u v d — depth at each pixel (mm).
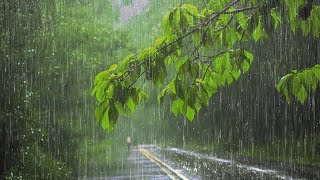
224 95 31031
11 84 13773
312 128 26234
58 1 20141
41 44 16969
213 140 54344
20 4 15336
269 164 26375
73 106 22875
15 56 14188
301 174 19094
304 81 2928
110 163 31875
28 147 14961
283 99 25328
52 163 18703
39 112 16797
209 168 26469
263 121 31719
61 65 20469
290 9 2855
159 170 26156
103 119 2736
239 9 2979
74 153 25047
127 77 2799
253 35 3082
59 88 20688
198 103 2951
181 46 2922
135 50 26656
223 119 39594
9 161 14633
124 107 2828
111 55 24953
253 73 22750
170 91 2977
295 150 28219
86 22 23484
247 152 38500
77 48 21984
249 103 30547
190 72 2920
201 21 3027
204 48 3125
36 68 16906
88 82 22656
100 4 29625
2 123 13664
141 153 56156
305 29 3031
